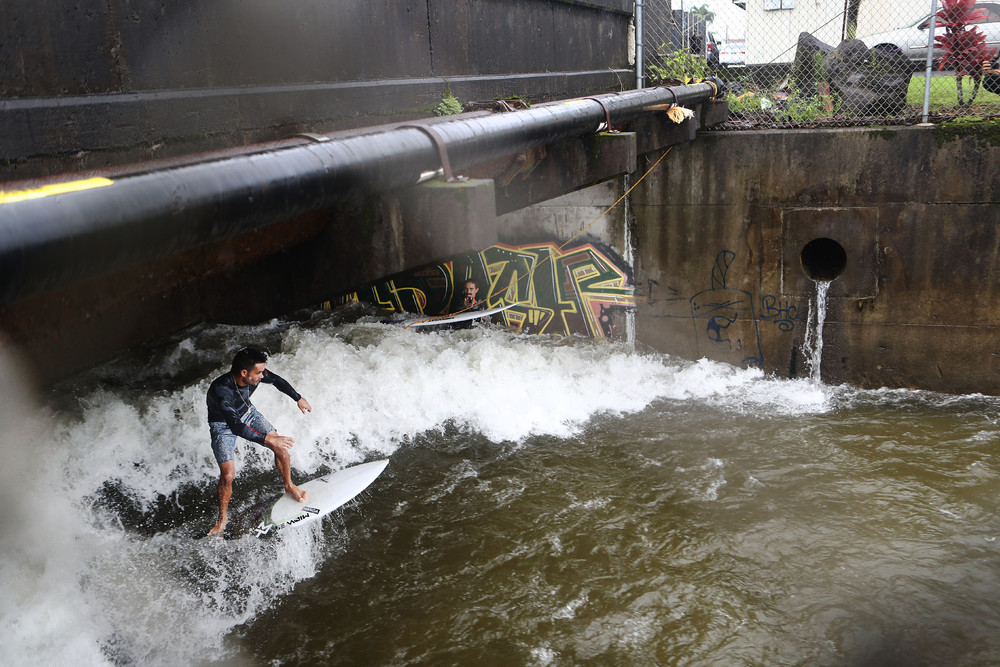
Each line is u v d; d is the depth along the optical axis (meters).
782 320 11.15
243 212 3.26
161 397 8.46
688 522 7.54
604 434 9.46
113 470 7.41
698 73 11.53
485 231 4.56
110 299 4.86
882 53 11.02
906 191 10.15
